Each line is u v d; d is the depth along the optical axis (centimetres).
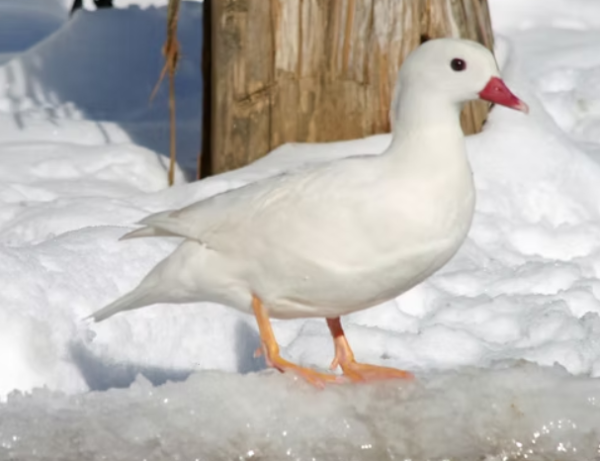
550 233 1031
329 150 1082
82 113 1346
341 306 689
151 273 705
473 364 799
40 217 984
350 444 680
